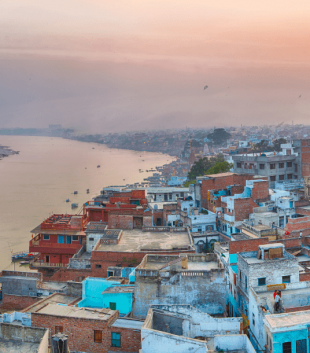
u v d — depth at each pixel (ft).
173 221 318.65
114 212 265.13
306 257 198.49
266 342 115.55
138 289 146.20
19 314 136.67
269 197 304.09
